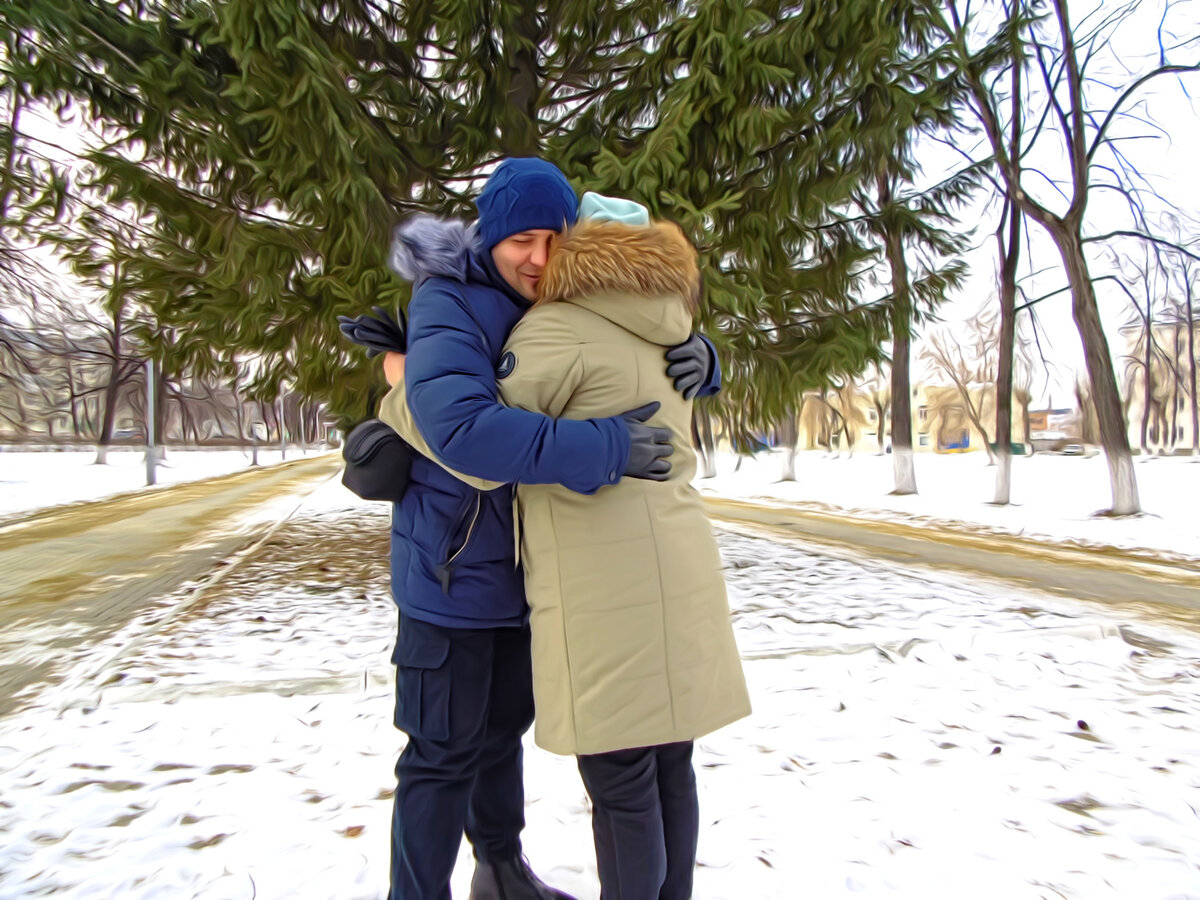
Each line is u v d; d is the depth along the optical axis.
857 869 1.85
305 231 6.09
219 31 5.28
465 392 1.15
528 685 1.50
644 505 1.30
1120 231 13.41
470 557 1.32
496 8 6.31
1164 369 37.34
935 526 11.23
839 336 6.57
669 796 1.42
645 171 5.26
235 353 6.52
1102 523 11.05
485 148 7.06
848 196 6.15
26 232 6.35
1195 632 4.67
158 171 6.16
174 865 1.87
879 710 3.06
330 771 2.47
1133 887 1.79
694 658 1.31
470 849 1.96
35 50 5.55
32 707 3.24
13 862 1.93
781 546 8.88
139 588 6.23
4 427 42.19
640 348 1.32
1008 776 2.42
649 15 7.18
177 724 2.92
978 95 12.77
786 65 5.61
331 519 11.74
